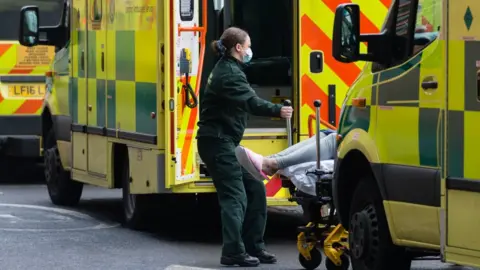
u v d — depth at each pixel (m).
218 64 15.15
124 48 18.44
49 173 22.33
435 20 11.56
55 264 15.34
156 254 16.28
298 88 17.61
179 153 16.88
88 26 20.31
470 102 10.82
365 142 12.73
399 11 12.33
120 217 20.45
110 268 15.02
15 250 16.56
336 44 12.42
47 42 22.05
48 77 22.88
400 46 12.25
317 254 14.87
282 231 18.94
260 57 19.11
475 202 10.76
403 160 11.96
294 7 17.59
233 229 15.02
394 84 12.20
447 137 11.10
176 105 16.80
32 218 20.19
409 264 12.95
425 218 11.59
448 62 11.12
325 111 17.70
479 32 10.71
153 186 17.28
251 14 19.14
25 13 21.62
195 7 17.06
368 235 12.83
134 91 18.02
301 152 14.61
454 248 11.05
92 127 20.05
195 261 15.64
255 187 15.49
